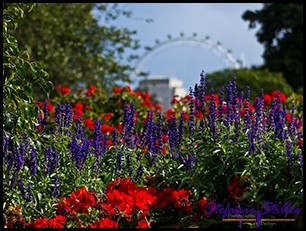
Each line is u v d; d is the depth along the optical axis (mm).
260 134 5320
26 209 4879
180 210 5117
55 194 5012
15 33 14867
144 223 4637
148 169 5910
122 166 5805
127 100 11047
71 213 4762
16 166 4645
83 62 16656
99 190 5383
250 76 16250
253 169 5055
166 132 5980
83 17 17000
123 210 4852
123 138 6105
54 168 5172
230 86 5500
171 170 5492
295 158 5145
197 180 5180
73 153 5492
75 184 5395
